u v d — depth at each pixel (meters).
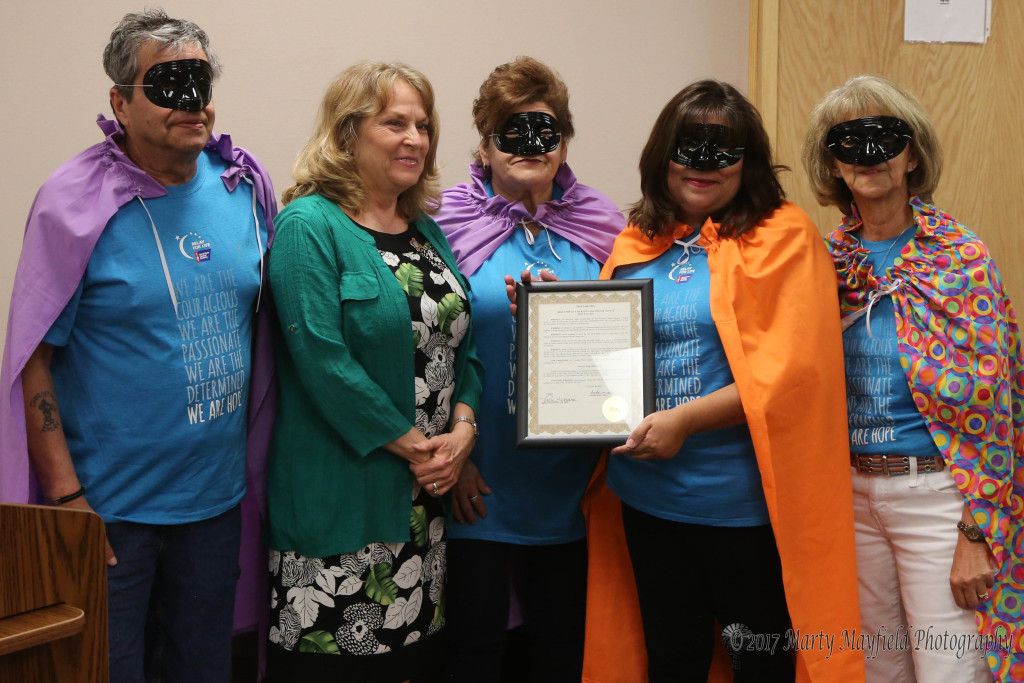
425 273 1.82
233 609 1.77
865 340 1.83
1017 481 1.81
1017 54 2.71
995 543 1.68
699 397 1.77
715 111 1.78
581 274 2.05
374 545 1.76
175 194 1.67
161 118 1.58
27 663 1.09
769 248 1.78
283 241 1.71
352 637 1.74
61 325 1.57
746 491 1.75
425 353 1.80
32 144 2.40
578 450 1.99
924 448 1.75
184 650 1.69
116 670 1.58
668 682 1.83
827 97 1.88
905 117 1.78
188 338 1.63
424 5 2.57
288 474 1.78
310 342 1.69
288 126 2.52
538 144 1.98
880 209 1.85
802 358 1.71
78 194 1.58
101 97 2.43
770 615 1.75
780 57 2.64
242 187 1.79
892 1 2.66
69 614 1.11
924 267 1.77
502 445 1.99
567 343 1.80
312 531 1.74
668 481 1.79
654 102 2.71
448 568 2.00
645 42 2.68
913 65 2.68
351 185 1.79
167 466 1.63
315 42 2.52
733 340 1.71
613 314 1.80
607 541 1.98
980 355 1.70
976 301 1.72
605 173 2.71
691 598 1.82
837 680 1.68
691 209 1.85
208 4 2.46
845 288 1.89
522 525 1.97
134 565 1.61
